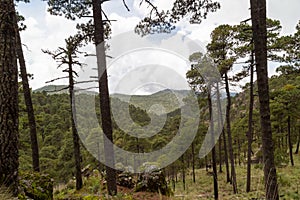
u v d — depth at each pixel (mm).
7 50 5215
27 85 11844
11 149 5113
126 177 9430
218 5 8617
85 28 10922
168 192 9078
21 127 16031
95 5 8633
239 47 15969
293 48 16141
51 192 6156
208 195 13930
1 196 4652
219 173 26078
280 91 24406
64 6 9852
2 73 5152
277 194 6676
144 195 8258
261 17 7211
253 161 28859
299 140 32125
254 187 16234
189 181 21891
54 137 36031
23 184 5637
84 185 12641
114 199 7297
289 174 15930
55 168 29344
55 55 13805
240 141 37031
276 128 26453
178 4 8484
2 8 5203
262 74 7102
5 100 5133
